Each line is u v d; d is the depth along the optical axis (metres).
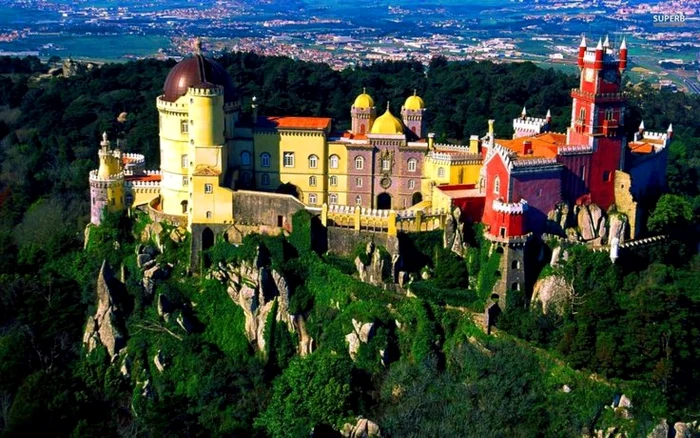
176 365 161.38
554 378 145.12
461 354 150.88
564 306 151.62
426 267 163.00
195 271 173.12
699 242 174.00
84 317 174.62
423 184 179.88
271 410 148.50
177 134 176.62
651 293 148.12
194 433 144.12
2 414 154.62
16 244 199.75
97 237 182.88
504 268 154.75
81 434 140.75
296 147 180.75
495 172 159.12
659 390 142.50
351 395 147.88
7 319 174.50
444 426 139.12
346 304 161.12
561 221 162.62
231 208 172.62
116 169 187.00
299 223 166.88
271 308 163.50
